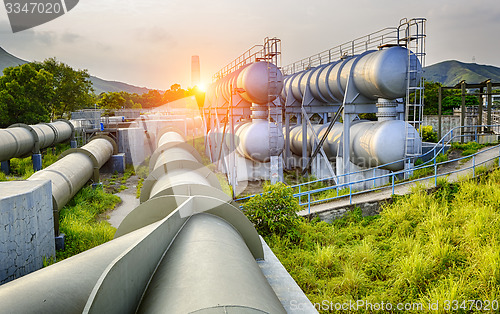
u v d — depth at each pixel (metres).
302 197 17.16
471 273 8.36
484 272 8.03
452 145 20.41
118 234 5.68
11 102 37.22
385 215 12.52
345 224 13.13
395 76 16.47
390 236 11.50
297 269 9.45
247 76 20.62
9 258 7.79
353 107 18.83
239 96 23.19
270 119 21.47
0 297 3.07
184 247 4.28
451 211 11.81
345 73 19.25
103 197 16.48
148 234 3.96
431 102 45.97
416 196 12.71
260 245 6.41
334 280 8.96
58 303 3.23
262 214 11.70
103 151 22.55
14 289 3.23
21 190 8.62
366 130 18.06
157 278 3.79
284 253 10.48
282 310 3.46
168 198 5.68
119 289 3.25
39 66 50.00
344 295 8.28
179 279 3.49
